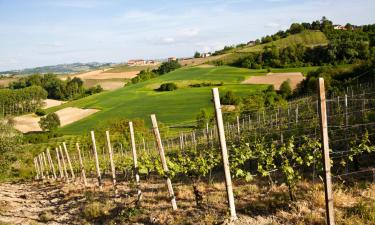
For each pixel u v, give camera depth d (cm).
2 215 1678
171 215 1119
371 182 1085
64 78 17025
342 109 2194
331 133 1605
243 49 14962
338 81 5853
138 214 1209
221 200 1157
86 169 2864
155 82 11081
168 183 1172
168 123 6462
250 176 1141
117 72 17375
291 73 9175
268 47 13162
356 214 869
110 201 1475
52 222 1417
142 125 4997
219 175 1638
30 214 1625
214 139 2367
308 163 1184
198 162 1438
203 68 12344
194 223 1008
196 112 7062
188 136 3516
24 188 2839
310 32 14038
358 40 10056
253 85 8450
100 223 1273
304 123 2025
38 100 10944
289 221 906
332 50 9462
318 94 742
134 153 1378
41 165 3566
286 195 1070
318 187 1080
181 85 9744
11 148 3047
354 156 1248
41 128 7812
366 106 2181
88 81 15612
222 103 6850
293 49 10675
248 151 1484
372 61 5853
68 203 1694
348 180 1147
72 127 7794
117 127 4850
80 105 9694
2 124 3078
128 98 9462
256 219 953
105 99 9850
